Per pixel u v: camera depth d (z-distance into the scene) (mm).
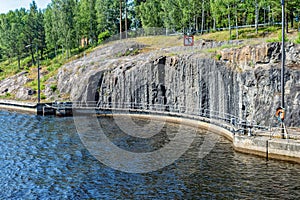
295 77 46094
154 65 76438
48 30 138125
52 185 33844
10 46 143000
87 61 100938
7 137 56969
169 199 29031
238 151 42844
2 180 35531
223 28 91438
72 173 37219
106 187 32531
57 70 114250
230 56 59250
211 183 32250
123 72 82750
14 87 115500
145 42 94562
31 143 52219
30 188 33219
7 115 84812
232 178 33344
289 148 37906
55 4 130000
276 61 51219
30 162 41906
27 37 139250
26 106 94250
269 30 79312
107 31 112812
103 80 86938
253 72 51875
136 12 111500
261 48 53062
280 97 46875
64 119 76812
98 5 119062
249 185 31406
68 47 125188
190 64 68062
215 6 87500
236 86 55625
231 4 83500
